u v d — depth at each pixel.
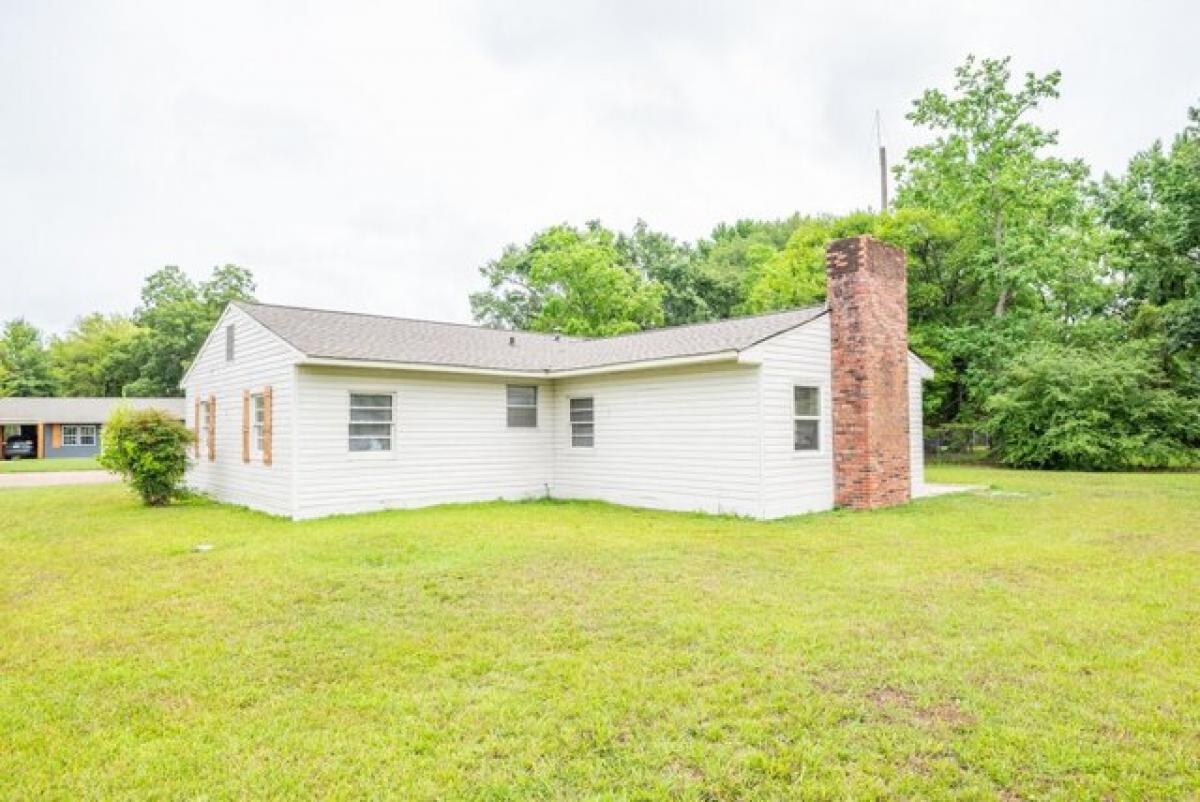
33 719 3.79
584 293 31.83
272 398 12.35
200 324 44.84
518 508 12.72
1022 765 3.14
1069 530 9.52
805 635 4.93
